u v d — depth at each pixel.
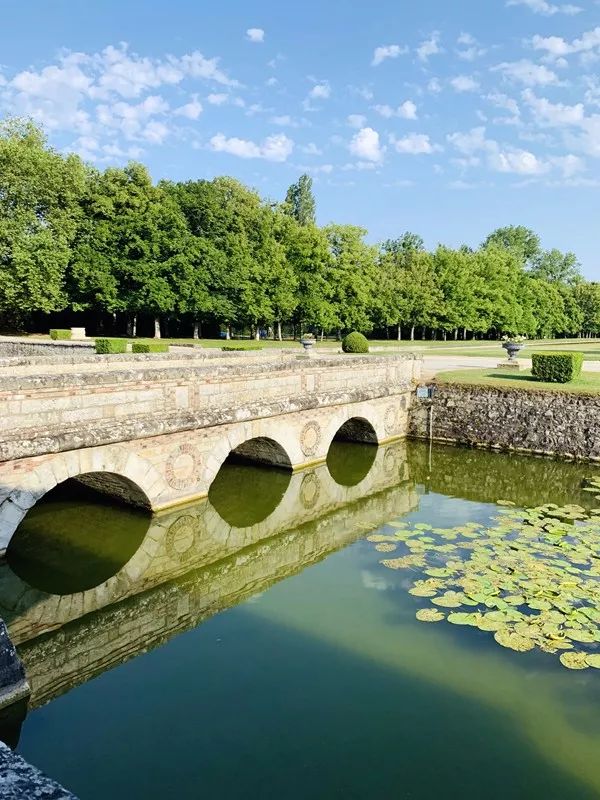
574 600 7.79
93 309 42.56
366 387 16.86
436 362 28.55
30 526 10.60
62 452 9.03
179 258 36.09
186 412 11.16
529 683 6.20
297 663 6.60
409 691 6.09
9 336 38.94
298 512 12.16
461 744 5.35
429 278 52.00
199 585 8.84
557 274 86.94
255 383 12.78
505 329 59.44
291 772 5.02
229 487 13.48
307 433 14.45
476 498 13.11
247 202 44.06
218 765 5.11
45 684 6.32
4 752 2.19
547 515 11.59
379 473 15.30
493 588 8.12
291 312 42.28
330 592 8.30
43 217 36.38
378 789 4.83
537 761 5.15
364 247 47.31
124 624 7.70
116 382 9.86
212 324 48.44
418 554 9.49
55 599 8.34
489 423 17.91
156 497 10.66
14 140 35.12
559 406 16.88
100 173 39.09
